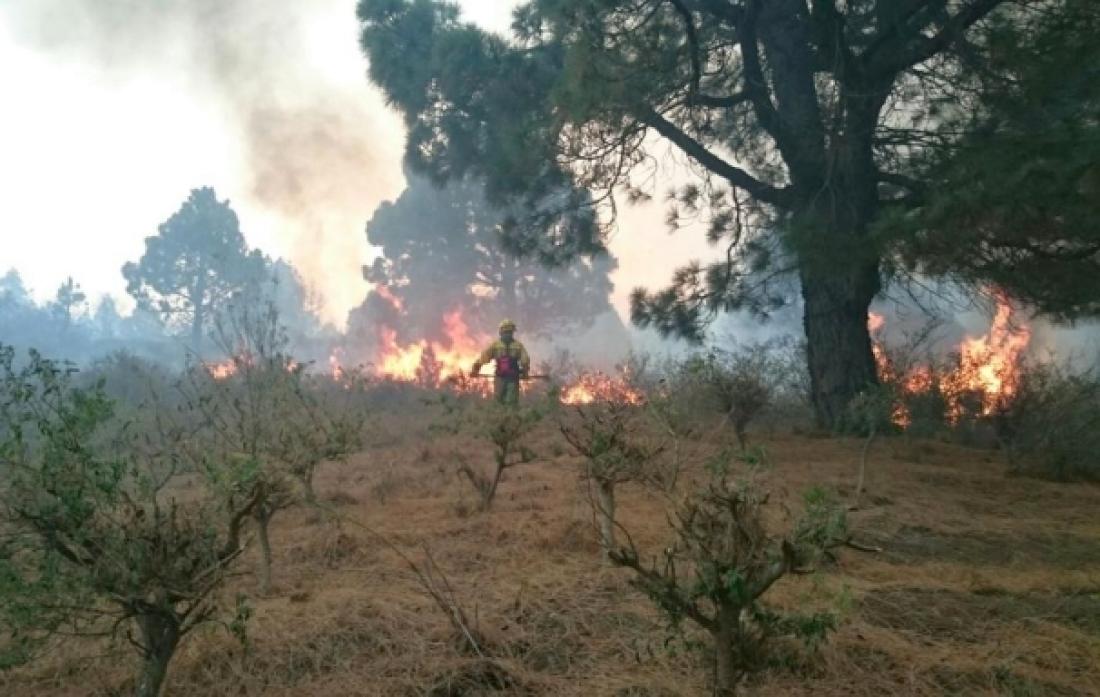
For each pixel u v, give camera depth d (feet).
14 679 11.71
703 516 9.65
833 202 38.83
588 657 12.09
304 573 16.66
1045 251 35.06
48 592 9.55
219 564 9.51
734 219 50.52
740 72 46.03
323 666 11.94
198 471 13.16
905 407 43.42
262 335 22.47
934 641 12.76
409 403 59.67
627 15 37.88
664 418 17.62
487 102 51.60
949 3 38.29
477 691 11.12
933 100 38.99
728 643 9.19
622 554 9.32
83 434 9.70
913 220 30.68
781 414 45.55
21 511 9.19
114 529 9.48
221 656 12.05
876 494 24.03
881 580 15.90
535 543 18.02
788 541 8.80
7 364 9.75
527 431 22.77
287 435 19.11
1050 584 15.98
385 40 55.83
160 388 35.37
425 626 13.04
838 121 39.11
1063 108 30.32
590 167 41.42
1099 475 30.04
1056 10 30.94
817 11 37.65
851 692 11.01
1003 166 28.55
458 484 26.99
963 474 28.60
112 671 11.78
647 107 37.99
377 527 20.43
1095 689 11.18
